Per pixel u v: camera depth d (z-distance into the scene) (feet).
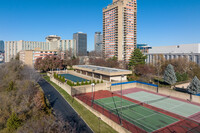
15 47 493.77
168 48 325.62
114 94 132.57
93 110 87.10
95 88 140.15
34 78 172.76
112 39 400.88
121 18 380.58
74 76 207.41
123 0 382.63
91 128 71.67
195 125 75.25
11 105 91.30
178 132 67.67
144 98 121.80
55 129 63.93
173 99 120.06
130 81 162.20
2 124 72.59
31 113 79.82
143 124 74.69
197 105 106.42
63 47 509.76
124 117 82.69
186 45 290.15
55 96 122.21
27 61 319.06
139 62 218.59
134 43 405.59
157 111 93.76
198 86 114.62
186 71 193.26
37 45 525.34
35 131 58.85
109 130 69.97
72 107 98.53
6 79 145.38
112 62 258.16
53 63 246.88
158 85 145.07
